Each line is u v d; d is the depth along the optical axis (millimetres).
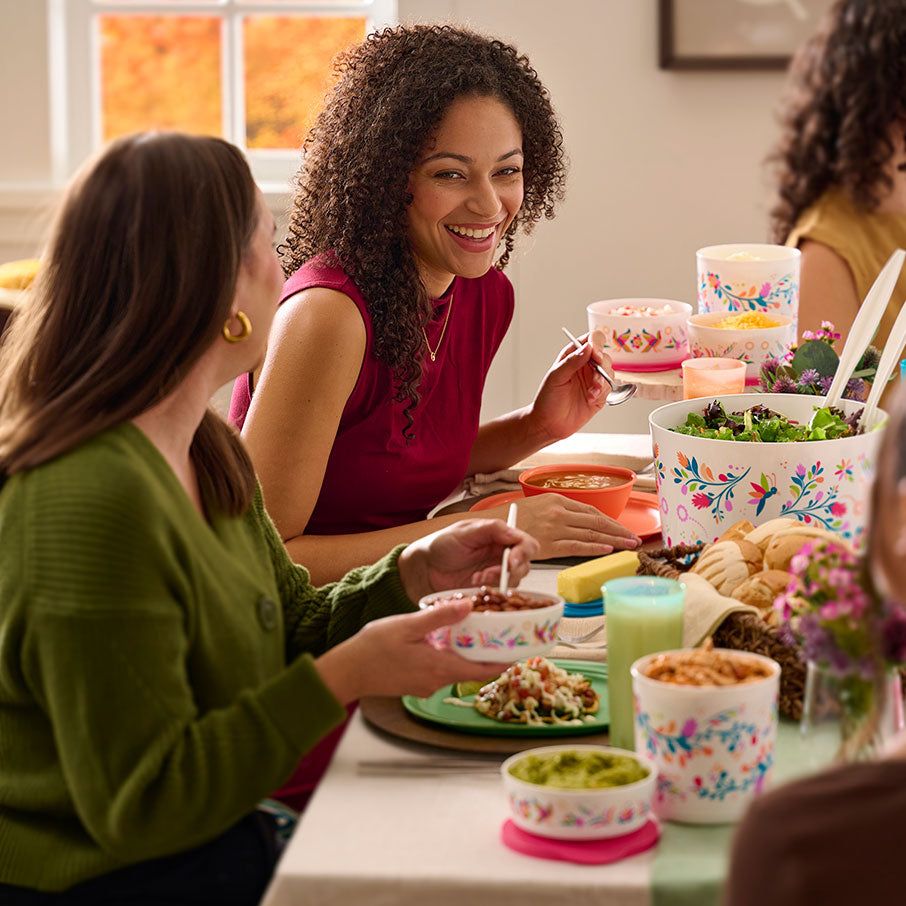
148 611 1354
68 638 1337
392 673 1475
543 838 1242
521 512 2111
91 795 1339
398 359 2395
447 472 2578
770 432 1939
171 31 4465
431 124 2379
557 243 4281
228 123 4504
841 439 1862
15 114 4281
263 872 1468
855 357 2059
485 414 4402
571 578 1863
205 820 1358
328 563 2234
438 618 1470
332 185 2439
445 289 2594
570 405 2703
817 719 1270
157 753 1331
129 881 1439
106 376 1447
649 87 4180
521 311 4324
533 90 2553
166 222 1453
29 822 1465
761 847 860
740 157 4195
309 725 1392
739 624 1534
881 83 2984
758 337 2547
